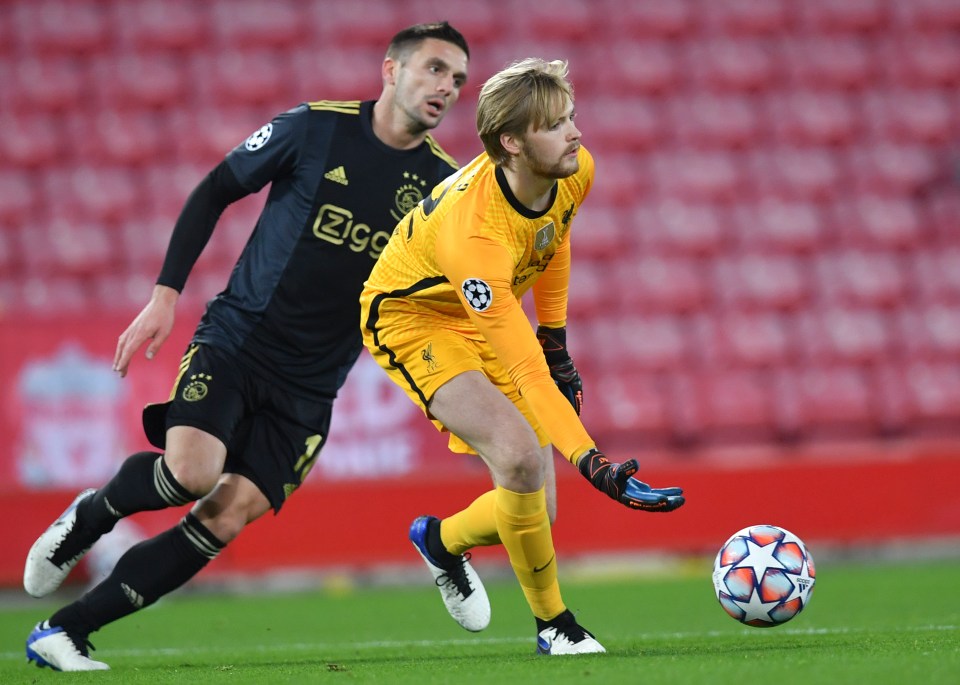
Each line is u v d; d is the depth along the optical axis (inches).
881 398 1601.9
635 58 1845.5
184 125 1731.1
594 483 465.1
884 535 1259.8
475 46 1824.6
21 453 1164.5
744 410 1556.3
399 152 641.0
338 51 1800.0
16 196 1652.3
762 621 546.3
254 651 685.3
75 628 591.8
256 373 625.9
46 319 1181.7
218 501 612.1
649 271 1665.8
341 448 1202.6
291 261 628.7
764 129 1812.3
